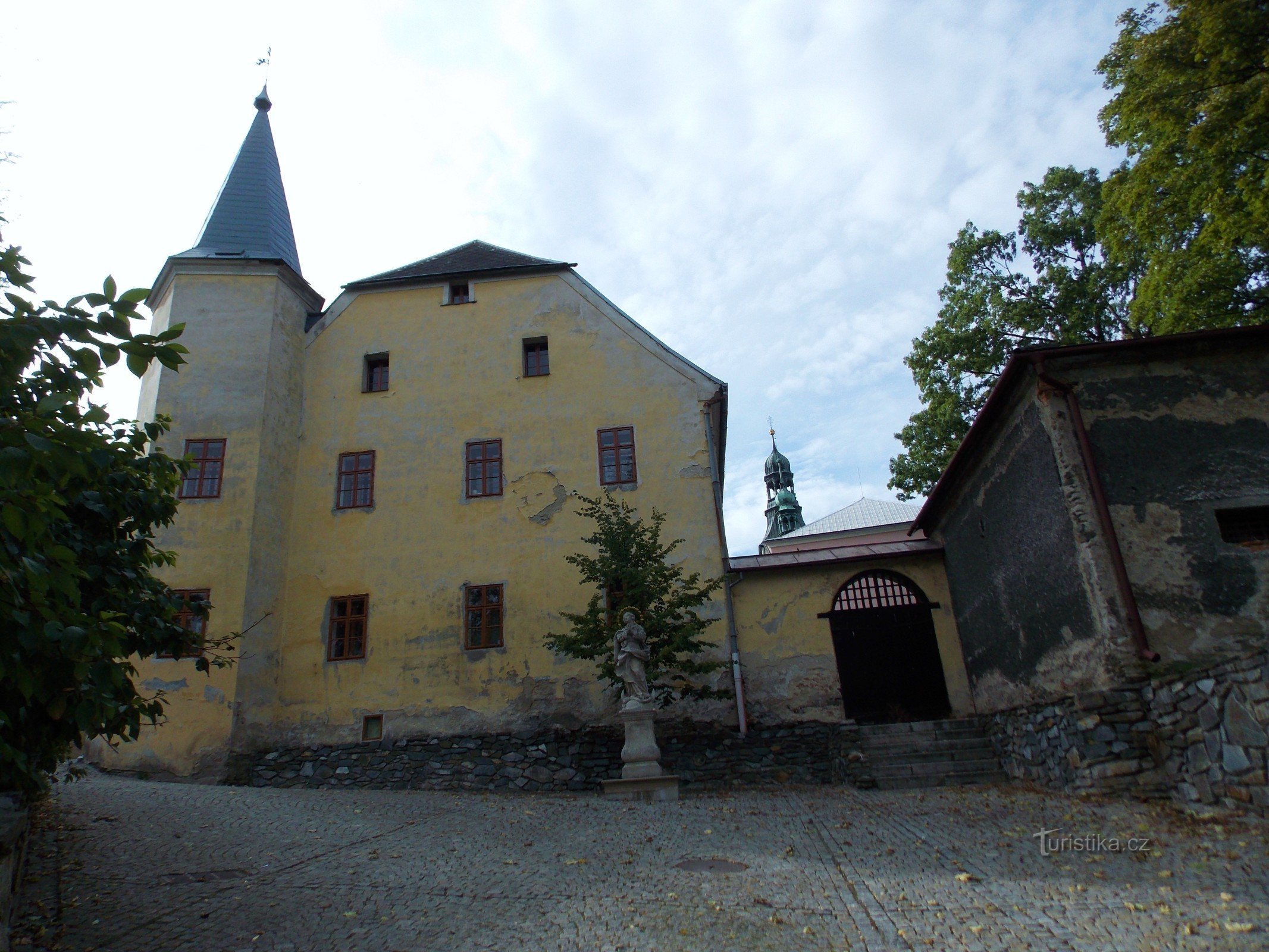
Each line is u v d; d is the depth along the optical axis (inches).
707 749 621.6
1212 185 570.3
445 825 381.1
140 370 160.7
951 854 286.2
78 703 181.0
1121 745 370.0
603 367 758.5
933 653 647.8
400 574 701.9
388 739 652.7
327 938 212.8
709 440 720.3
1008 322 893.2
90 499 261.7
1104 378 434.9
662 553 633.6
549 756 634.2
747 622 662.5
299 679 674.8
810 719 631.8
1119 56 660.1
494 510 716.0
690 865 285.7
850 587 677.3
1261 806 287.4
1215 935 187.2
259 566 673.6
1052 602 455.5
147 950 203.2
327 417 764.6
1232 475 411.8
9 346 149.0
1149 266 687.7
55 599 170.6
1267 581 391.9
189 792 475.2
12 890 213.6
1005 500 512.7
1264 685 287.6
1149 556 400.8
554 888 259.1
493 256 852.0
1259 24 528.4
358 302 808.9
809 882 256.7
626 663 515.8
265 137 903.1
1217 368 432.1
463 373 770.8
